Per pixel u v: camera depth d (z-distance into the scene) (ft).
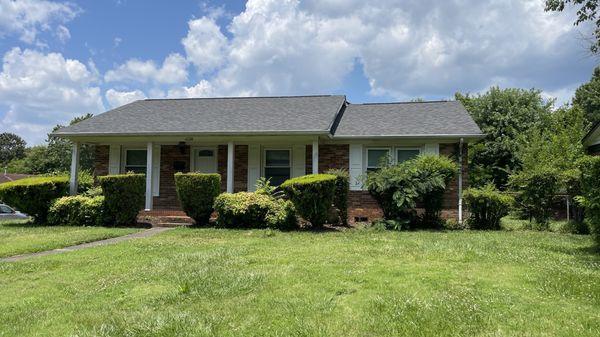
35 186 43.29
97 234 34.83
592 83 111.45
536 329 12.59
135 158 53.83
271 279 18.56
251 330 12.80
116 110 56.59
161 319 13.66
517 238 32.55
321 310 14.43
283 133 43.86
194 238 33.09
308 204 37.86
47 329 13.29
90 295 16.92
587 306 14.70
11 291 17.78
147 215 46.21
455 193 46.50
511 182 45.24
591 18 38.47
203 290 17.06
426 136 45.06
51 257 25.00
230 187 46.78
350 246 27.50
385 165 43.19
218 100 59.82
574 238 32.99
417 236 33.35
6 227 40.78
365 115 53.62
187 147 52.37
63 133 47.98
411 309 14.32
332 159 49.26
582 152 55.31
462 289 16.70
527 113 84.84
